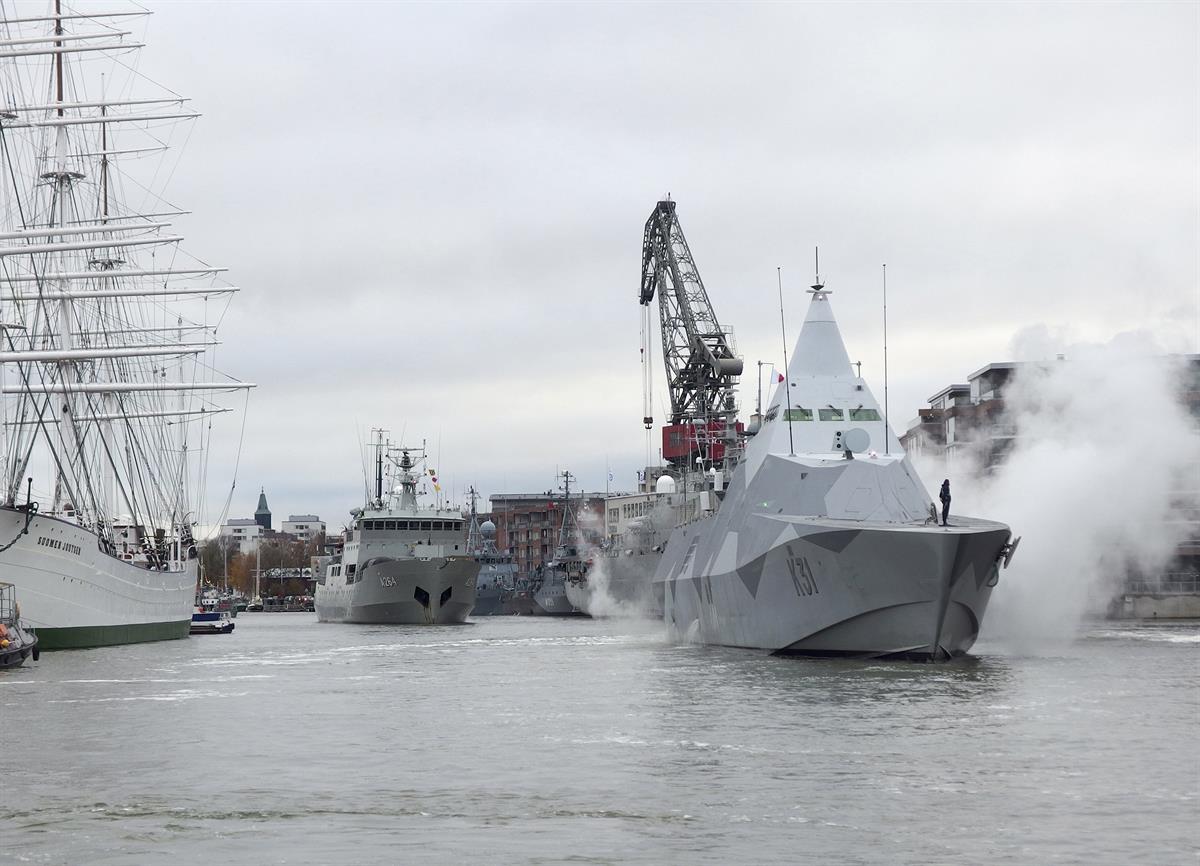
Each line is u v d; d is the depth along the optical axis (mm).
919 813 26109
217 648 81938
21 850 24094
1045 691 45188
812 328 65562
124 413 100625
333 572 146000
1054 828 24781
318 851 23750
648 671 56031
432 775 31219
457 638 96062
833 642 55938
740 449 80500
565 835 24703
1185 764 31172
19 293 91562
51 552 74125
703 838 24297
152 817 26797
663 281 128875
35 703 47625
